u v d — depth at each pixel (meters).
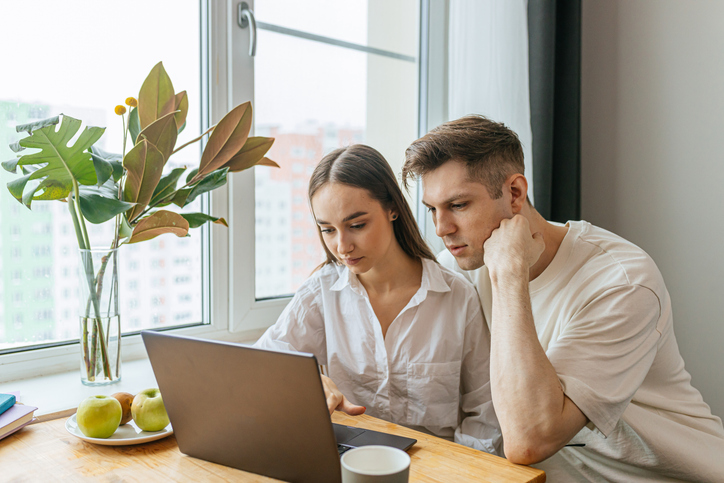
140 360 1.36
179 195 1.13
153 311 1.41
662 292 0.98
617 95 1.84
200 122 1.45
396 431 0.90
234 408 0.73
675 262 1.73
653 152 1.77
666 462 1.01
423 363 1.17
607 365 0.87
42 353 1.23
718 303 1.66
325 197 1.09
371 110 1.78
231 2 1.44
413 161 1.01
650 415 1.01
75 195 0.99
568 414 0.80
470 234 0.99
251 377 0.70
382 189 1.13
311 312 1.26
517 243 0.94
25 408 0.89
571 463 1.14
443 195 0.98
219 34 1.43
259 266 1.58
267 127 1.55
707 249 1.67
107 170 0.96
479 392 1.18
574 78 1.77
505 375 0.84
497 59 1.65
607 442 1.06
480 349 1.20
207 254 1.48
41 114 1.22
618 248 1.06
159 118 1.07
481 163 0.97
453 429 1.20
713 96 1.64
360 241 1.10
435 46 1.86
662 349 1.04
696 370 1.70
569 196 1.79
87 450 0.82
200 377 0.74
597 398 0.82
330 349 1.24
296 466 0.71
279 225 1.61
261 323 1.56
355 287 1.22
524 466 0.78
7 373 1.19
